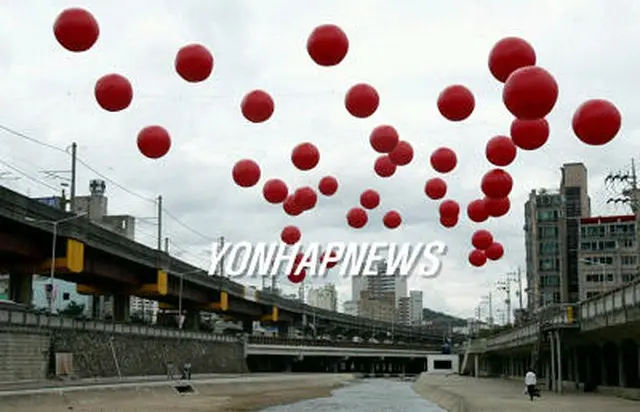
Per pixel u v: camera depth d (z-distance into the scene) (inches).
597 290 4869.6
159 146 797.2
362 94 788.0
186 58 711.1
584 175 5575.8
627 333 1779.0
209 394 2694.4
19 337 2148.1
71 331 2502.5
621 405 1530.5
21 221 2354.8
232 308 4798.2
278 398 2677.2
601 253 4901.6
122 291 3454.7
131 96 725.3
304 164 890.7
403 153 941.2
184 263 3818.9
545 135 758.5
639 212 3292.3
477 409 1488.7
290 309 5787.4
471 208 1003.3
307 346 5113.2
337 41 677.3
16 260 2667.3
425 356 6510.8
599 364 2188.7
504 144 855.7
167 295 3858.3
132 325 3046.3
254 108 786.2
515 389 2529.5
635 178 3287.4
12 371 2095.2
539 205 5472.4
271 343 4699.8
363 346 5816.9
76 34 642.8
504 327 4783.5
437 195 989.2
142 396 2267.5
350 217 1026.1
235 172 890.7
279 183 938.1
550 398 1818.4
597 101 640.4
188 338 3651.6
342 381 4397.1
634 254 4837.6
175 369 3390.7
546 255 5383.9
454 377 4325.8
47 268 2652.6
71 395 1913.1
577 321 1911.9
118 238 3016.7
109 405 1957.4
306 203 984.9
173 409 1973.4
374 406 2341.3
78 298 5064.0
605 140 641.6
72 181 2815.0
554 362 2180.1
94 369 2615.7
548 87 613.3
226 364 4111.7
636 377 1883.6
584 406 1508.4
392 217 1045.8
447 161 924.6
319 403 2480.3
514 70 671.8
